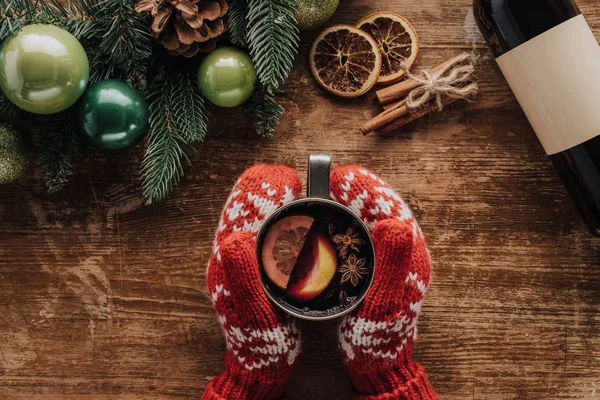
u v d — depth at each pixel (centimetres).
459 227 81
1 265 81
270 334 75
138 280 81
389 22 79
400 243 72
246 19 72
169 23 69
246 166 81
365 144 81
